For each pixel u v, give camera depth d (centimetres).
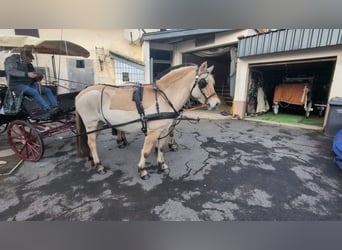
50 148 378
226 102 1001
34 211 198
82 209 203
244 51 623
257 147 387
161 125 250
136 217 191
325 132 467
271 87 866
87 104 272
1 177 265
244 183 255
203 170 290
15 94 291
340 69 473
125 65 795
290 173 280
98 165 283
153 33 722
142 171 267
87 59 736
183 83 247
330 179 264
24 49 347
